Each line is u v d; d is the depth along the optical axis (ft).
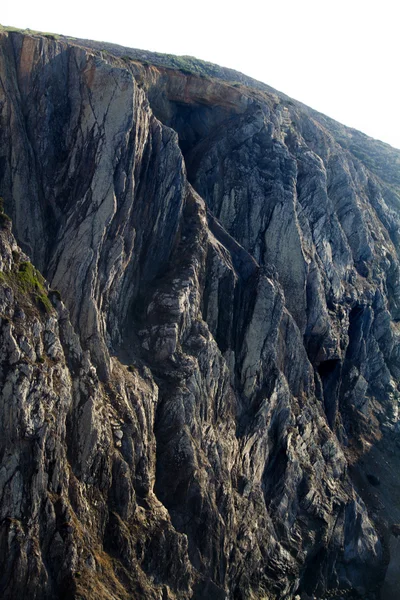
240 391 230.07
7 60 197.57
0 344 143.02
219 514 189.57
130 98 199.00
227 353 226.79
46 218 195.00
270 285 240.12
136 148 202.49
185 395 193.06
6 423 141.08
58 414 150.71
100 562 153.89
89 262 183.73
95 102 200.64
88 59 204.44
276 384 235.20
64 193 198.08
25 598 138.72
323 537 235.81
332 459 262.26
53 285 182.19
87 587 146.10
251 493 215.10
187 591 174.40
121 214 195.83
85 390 162.61
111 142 196.03
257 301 237.66
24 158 193.77
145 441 178.60
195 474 186.19
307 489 240.32
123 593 153.99
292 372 255.09
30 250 188.85
